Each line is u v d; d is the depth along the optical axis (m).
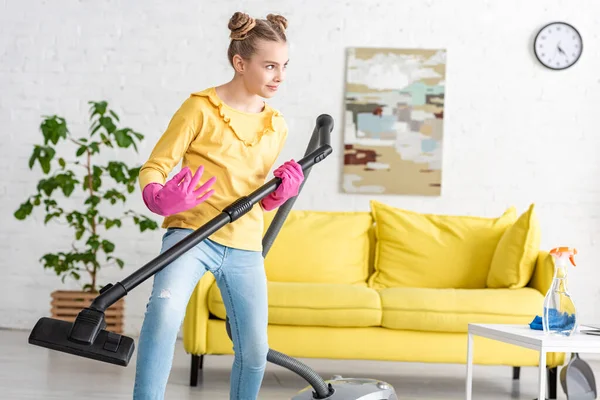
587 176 4.72
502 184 4.72
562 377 3.10
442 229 3.77
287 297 3.19
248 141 1.76
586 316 4.67
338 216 3.85
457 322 3.19
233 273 1.75
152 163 1.70
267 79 1.74
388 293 3.30
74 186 4.40
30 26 4.73
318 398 2.07
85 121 4.73
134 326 4.70
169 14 4.74
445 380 3.63
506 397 3.23
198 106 1.74
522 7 4.73
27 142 4.73
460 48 4.72
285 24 1.79
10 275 4.73
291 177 1.74
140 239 4.74
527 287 3.45
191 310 3.19
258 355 1.79
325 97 4.70
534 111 4.73
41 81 4.73
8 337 4.38
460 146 4.71
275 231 1.91
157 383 1.63
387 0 4.72
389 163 4.68
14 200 4.72
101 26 4.74
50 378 3.24
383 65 4.69
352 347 3.20
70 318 4.27
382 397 2.10
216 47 4.74
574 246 4.70
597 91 4.72
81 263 4.72
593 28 4.73
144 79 4.73
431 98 4.70
